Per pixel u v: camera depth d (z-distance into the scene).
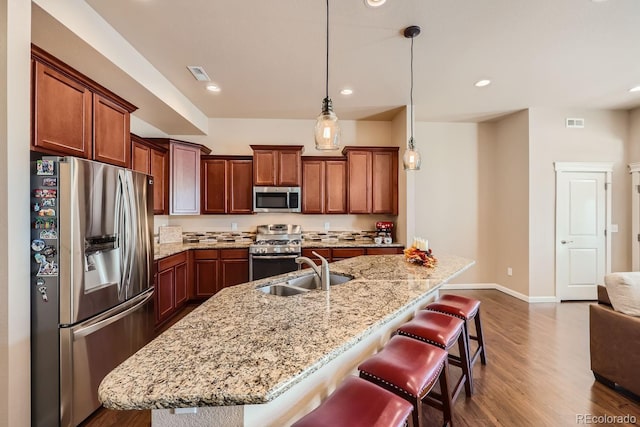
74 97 1.97
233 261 4.08
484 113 4.44
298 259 1.82
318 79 3.23
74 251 1.68
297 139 4.70
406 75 3.14
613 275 2.18
